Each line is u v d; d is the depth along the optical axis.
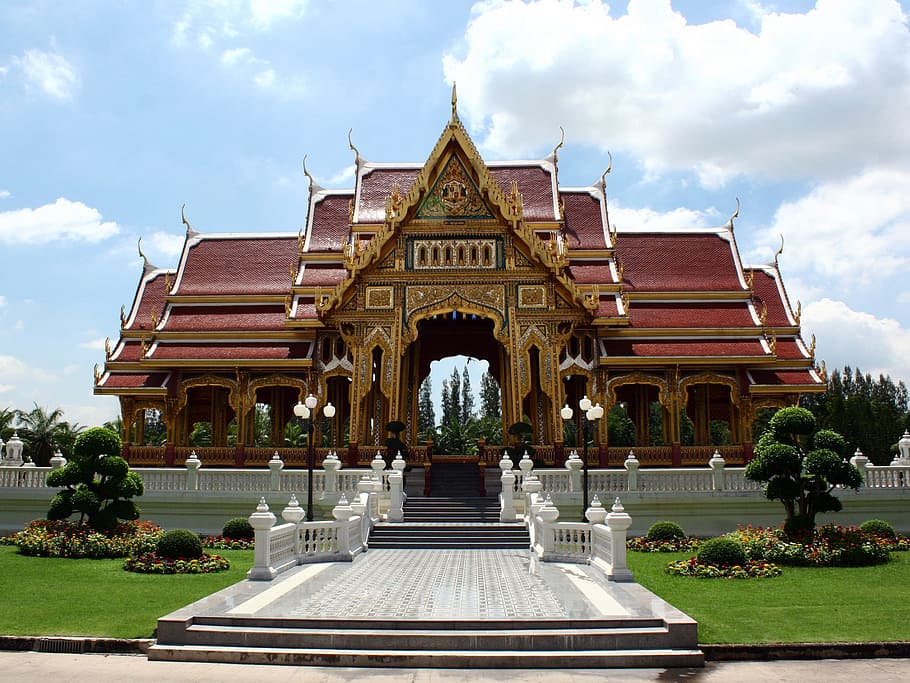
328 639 13.60
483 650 13.45
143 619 15.42
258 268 45.56
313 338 41.59
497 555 23.92
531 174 45.66
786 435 24.75
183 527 30.66
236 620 14.27
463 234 39.59
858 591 18.50
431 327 46.66
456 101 40.34
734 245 45.97
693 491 29.77
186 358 40.91
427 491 33.91
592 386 40.19
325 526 22.58
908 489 30.25
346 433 43.38
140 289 46.47
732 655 13.73
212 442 45.09
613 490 29.97
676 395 40.28
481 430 83.50
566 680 12.38
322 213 46.88
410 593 16.83
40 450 69.38
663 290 43.28
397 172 46.56
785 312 44.41
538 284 39.22
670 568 21.19
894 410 95.25
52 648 14.05
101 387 40.81
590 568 20.72
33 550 24.27
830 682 12.34
